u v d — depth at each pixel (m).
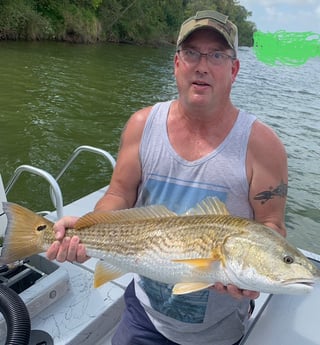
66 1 33.59
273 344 2.25
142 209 2.05
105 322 2.68
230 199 2.08
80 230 2.09
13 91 14.83
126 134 2.32
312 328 2.39
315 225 7.80
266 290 1.76
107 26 38.97
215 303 2.15
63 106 13.96
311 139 13.03
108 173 9.06
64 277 2.68
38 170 3.42
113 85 18.92
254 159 2.05
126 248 2.01
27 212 2.09
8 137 10.26
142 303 2.30
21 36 29.42
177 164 2.13
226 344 2.24
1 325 2.32
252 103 17.80
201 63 1.99
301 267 1.74
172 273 1.91
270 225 2.09
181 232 1.92
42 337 2.41
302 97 20.67
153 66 27.33
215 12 2.07
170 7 47.66
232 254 1.78
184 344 2.23
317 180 9.73
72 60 23.98
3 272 2.69
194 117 2.06
